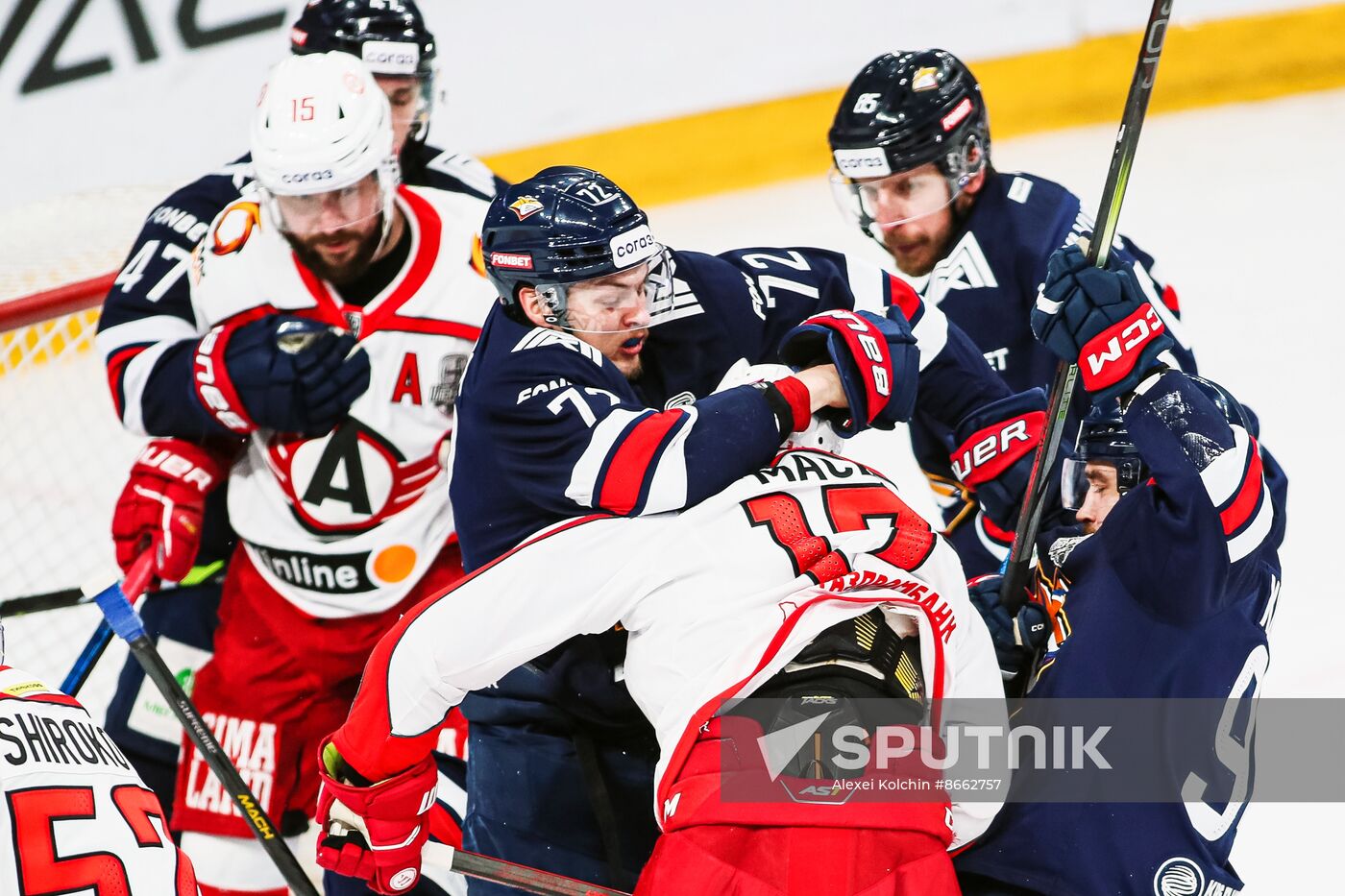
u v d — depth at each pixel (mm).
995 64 22969
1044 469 9547
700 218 22859
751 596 8328
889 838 8016
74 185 24141
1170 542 8445
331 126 11211
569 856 10594
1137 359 8492
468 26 23547
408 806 8906
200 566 13234
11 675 7727
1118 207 8562
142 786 7922
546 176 9703
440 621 8453
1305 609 14992
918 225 13109
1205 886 8930
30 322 13883
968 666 8641
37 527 17000
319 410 11594
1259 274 19719
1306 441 17094
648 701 8477
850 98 12914
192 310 12492
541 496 9320
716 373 10656
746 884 7836
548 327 9703
